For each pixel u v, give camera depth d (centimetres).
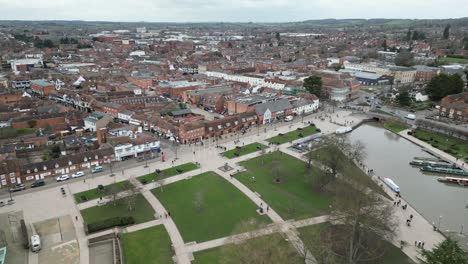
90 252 9162
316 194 12231
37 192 12212
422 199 12356
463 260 6756
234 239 8481
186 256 8925
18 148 15438
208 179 13238
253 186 12750
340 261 8712
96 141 16438
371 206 9206
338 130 19300
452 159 15775
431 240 9725
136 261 8731
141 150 15500
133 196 11256
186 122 18075
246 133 18888
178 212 11000
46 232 9950
